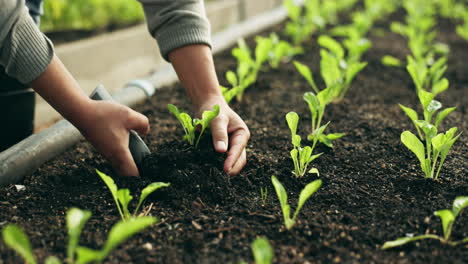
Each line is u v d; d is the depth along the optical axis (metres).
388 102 1.29
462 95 1.35
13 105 1.02
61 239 0.71
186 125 0.89
